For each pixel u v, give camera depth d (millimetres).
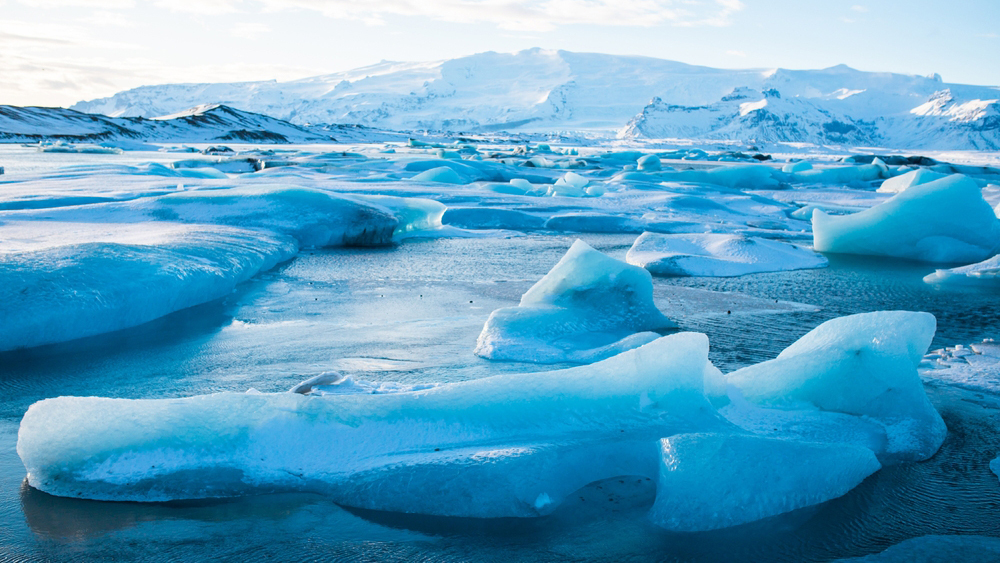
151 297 4855
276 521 2156
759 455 2309
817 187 20453
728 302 5840
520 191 16094
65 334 4297
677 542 2076
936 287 6617
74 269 4664
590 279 4938
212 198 9164
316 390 3293
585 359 4031
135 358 4035
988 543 2096
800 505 2295
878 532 2158
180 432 2412
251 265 6559
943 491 2443
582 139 120938
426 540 2074
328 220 8891
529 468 2262
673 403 2662
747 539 2100
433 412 2527
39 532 2076
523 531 2125
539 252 8633
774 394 3117
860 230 8633
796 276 7152
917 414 2984
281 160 23703
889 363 3049
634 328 4758
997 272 6727
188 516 2182
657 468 2363
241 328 4793
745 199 15266
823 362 3096
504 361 4047
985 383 3605
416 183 15781
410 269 7277
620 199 14430
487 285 6480
